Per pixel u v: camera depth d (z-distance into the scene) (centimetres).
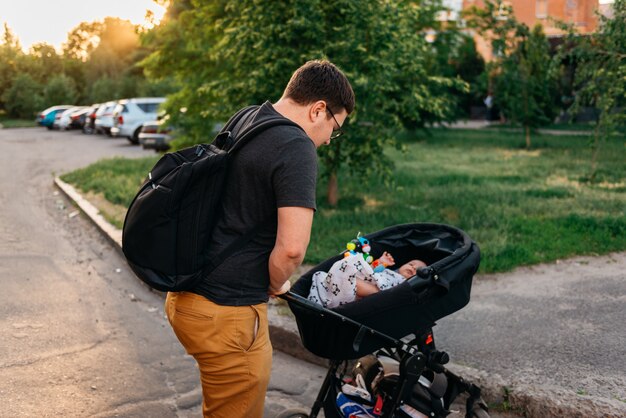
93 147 2508
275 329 489
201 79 1184
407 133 2127
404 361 315
